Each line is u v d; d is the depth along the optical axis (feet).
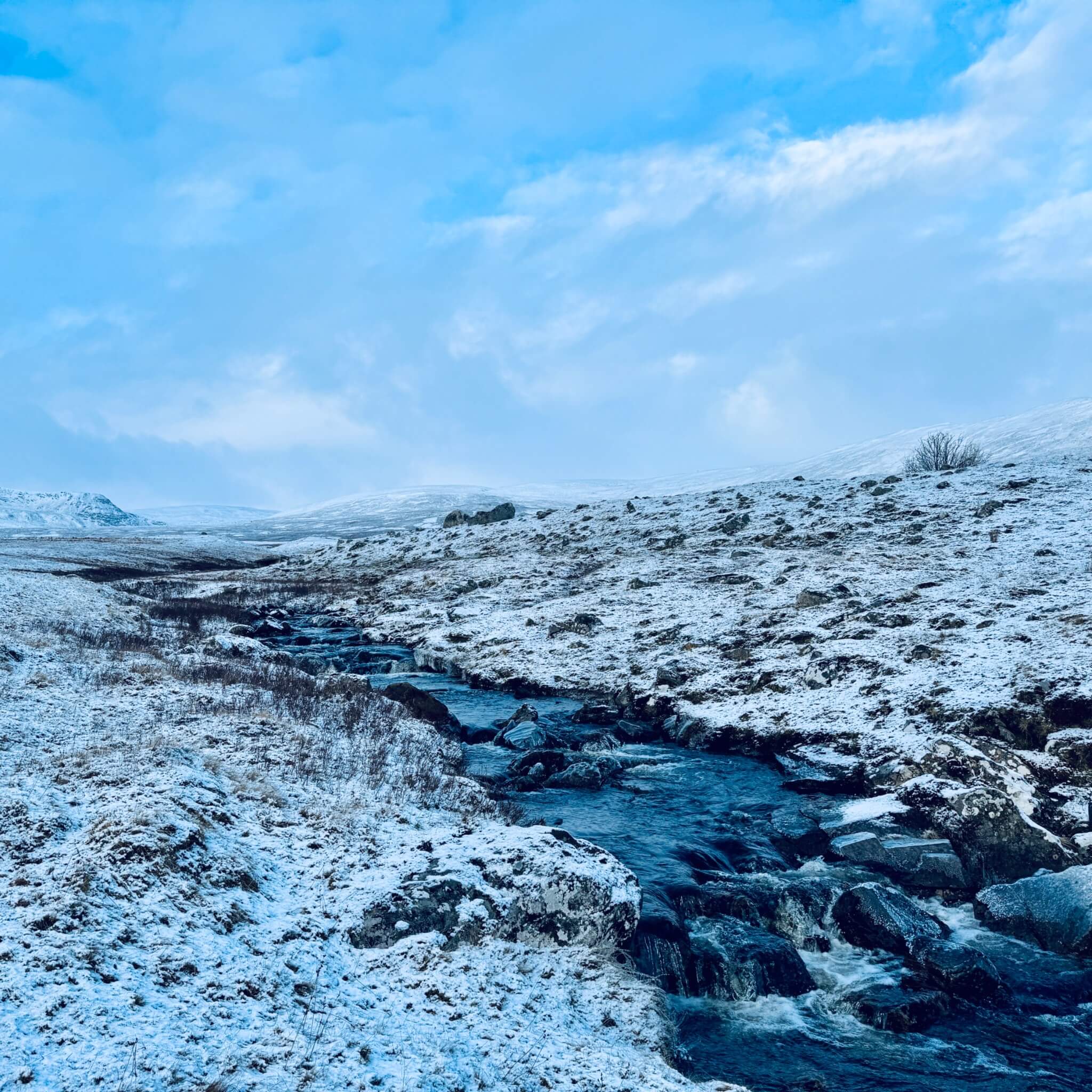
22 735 44.62
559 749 65.62
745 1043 30.07
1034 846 45.42
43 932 23.73
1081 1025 32.07
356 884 32.94
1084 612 72.95
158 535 469.98
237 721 55.01
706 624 97.19
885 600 91.91
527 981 28.96
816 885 41.37
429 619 124.26
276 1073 20.20
